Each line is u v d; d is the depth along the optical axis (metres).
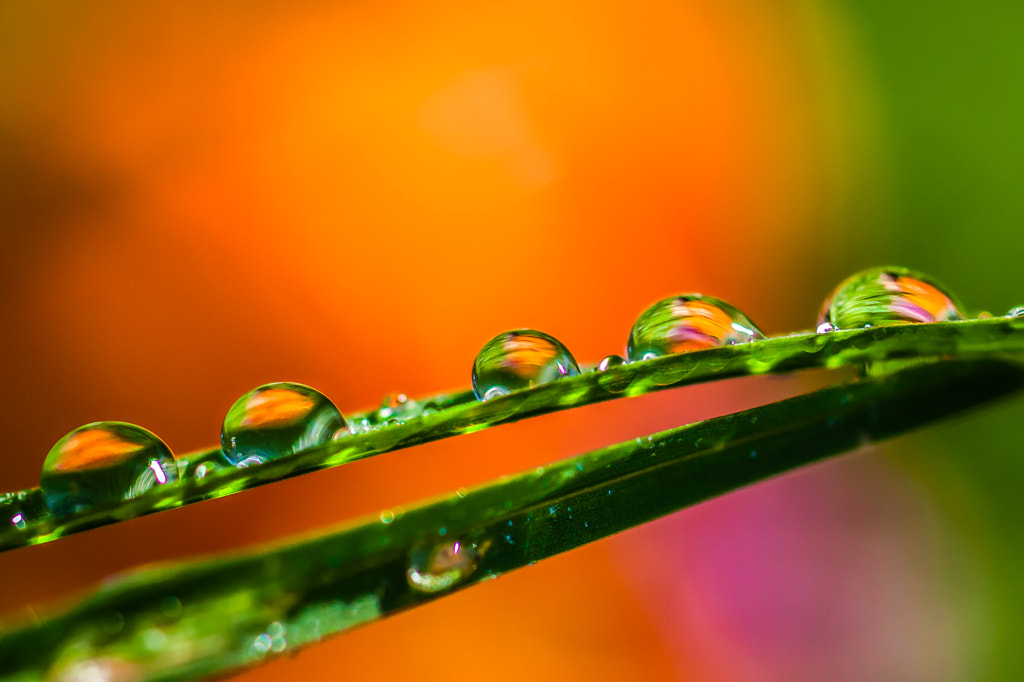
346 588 0.06
